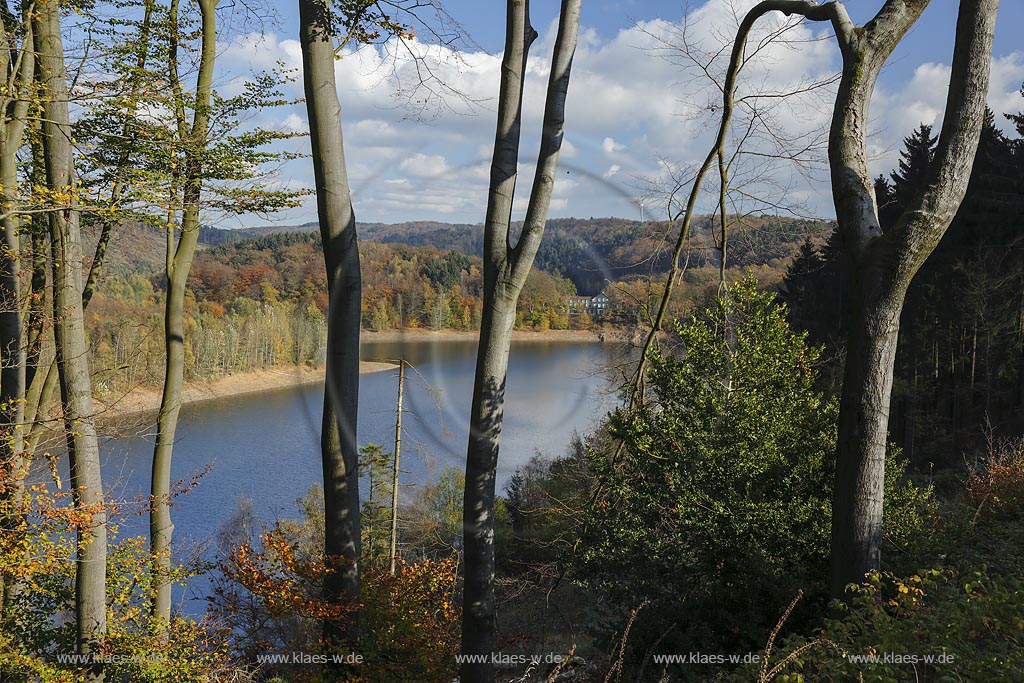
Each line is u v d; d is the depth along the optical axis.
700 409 10.21
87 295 9.69
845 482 5.88
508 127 5.85
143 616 8.82
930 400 26.97
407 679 8.83
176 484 9.27
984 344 24.08
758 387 10.51
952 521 8.56
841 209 5.89
